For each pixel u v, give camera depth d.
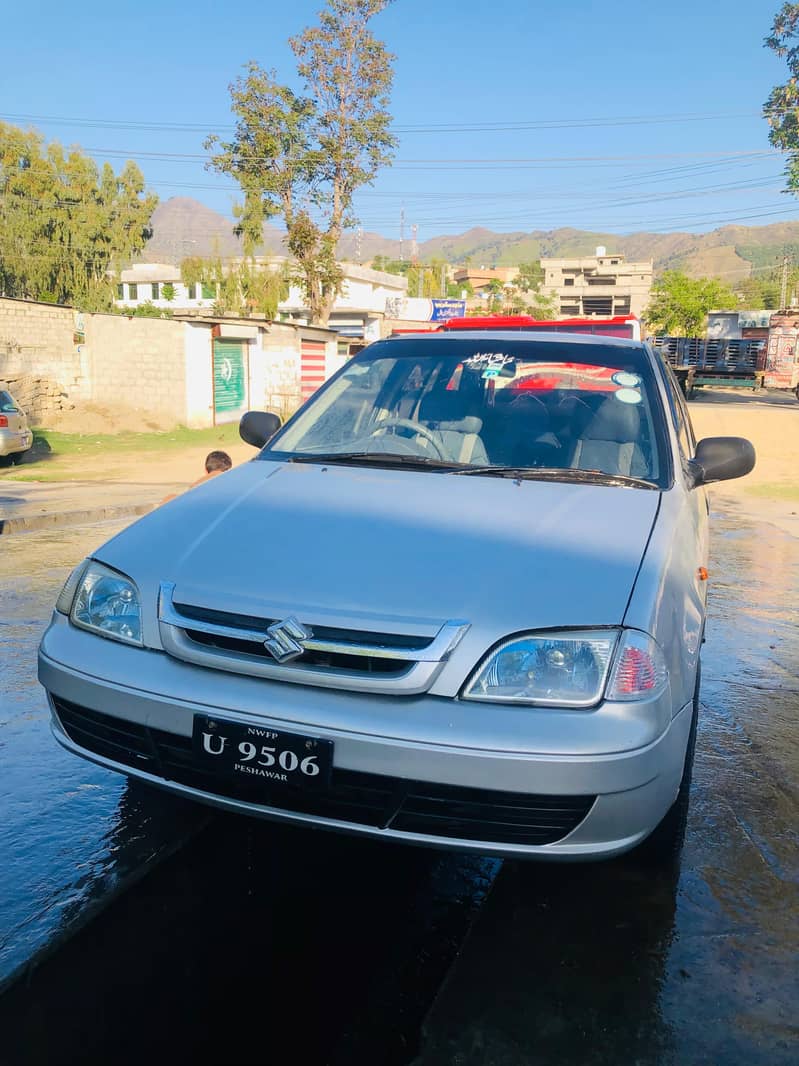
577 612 2.27
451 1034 2.21
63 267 50.41
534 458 3.29
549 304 110.88
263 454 3.54
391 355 3.96
